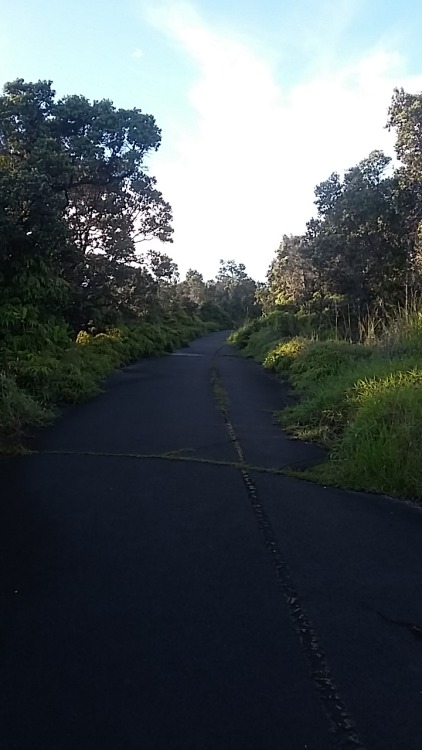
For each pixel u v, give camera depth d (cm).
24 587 382
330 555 434
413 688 280
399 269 1852
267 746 241
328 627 335
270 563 419
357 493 580
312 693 275
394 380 792
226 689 278
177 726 253
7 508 527
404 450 597
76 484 597
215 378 1627
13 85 1698
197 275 7756
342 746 242
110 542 453
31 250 1250
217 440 805
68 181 1695
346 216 1912
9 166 1373
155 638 322
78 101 1752
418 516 518
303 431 848
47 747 241
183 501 549
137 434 843
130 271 2119
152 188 2073
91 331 2031
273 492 579
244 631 329
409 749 241
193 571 405
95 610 352
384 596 373
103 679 285
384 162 1950
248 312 6812
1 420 820
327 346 1469
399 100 1712
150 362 2275
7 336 1231
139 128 1820
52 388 1110
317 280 2233
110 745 242
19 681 284
